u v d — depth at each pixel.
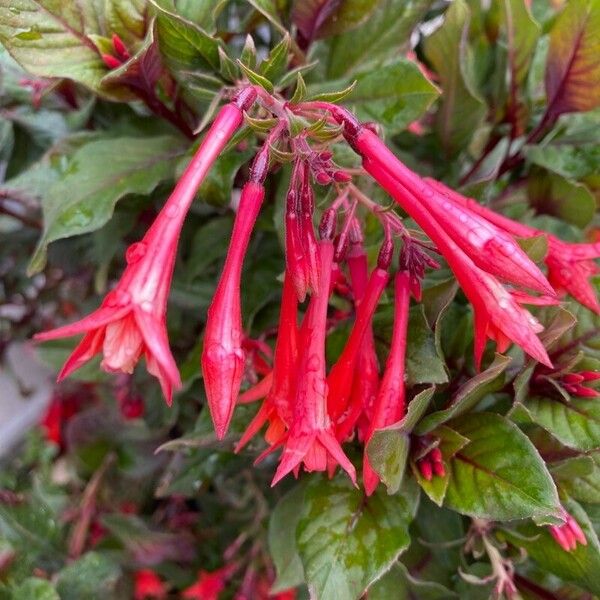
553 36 0.20
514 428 0.16
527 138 0.23
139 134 0.23
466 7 0.20
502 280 0.15
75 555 0.29
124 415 0.29
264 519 0.27
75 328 0.12
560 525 0.16
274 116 0.15
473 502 0.16
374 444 0.14
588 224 0.22
